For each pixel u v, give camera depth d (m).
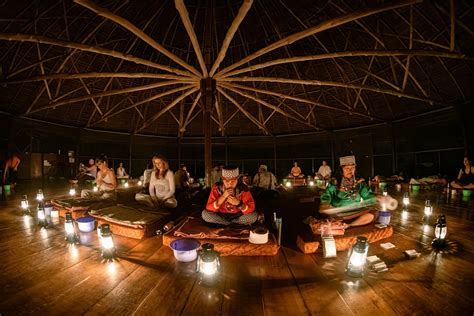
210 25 5.25
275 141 13.41
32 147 9.30
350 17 3.27
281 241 3.06
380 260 2.32
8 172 8.19
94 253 2.68
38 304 1.75
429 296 1.84
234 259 2.55
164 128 13.07
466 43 6.29
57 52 7.57
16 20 6.01
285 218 4.06
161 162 4.19
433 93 8.18
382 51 4.12
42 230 3.53
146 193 4.70
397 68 8.10
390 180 9.45
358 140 11.50
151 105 11.37
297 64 9.35
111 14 3.12
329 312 1.66
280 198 5.93
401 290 1.93
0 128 8.08
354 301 1.79
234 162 13.82
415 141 9.49
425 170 9.20
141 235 3.14
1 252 2.70
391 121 10.14
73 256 2.59
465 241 3.02
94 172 10.27
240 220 3.17
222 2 7.61
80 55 8.12
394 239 3.10
